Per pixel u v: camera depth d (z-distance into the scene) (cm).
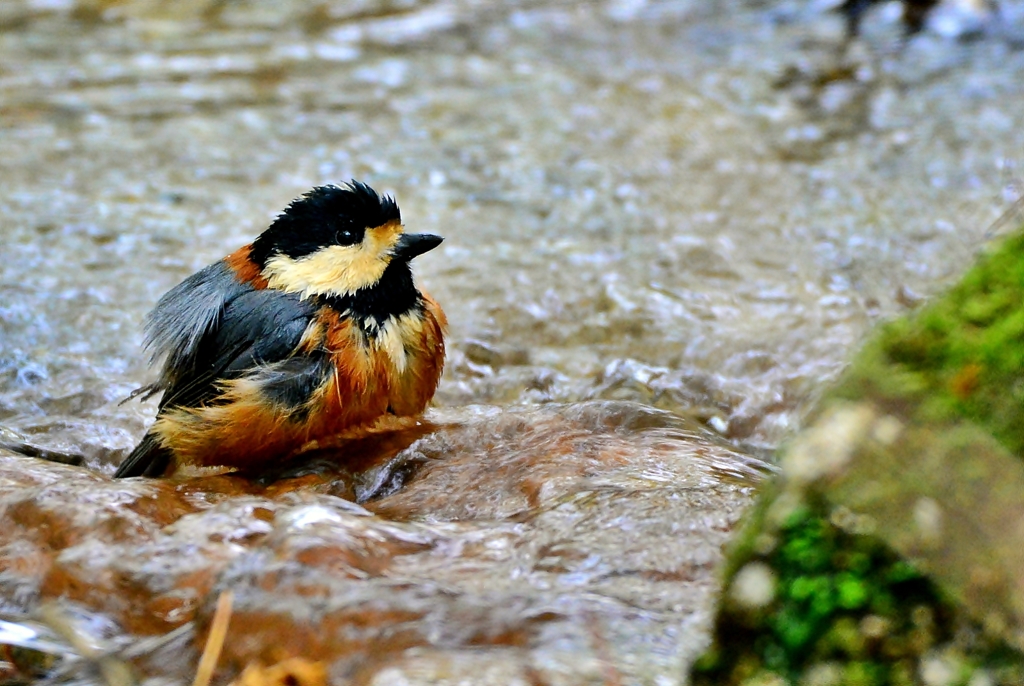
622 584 572
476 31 2269
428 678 496
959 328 401
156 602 627
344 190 889
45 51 2127
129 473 920
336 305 873
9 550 666
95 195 1519
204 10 2406
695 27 2281
